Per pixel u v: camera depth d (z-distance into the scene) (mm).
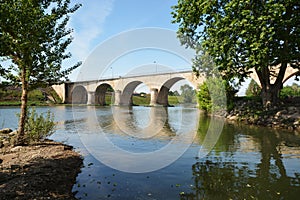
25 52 6172
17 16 5684
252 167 5238
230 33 12297
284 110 13836
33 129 7480
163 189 3990
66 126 12078
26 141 7199
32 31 6184
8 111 24500
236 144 7836
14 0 5848
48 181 4078
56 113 20984
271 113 14141
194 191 3916
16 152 6098
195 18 13703
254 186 4137
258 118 14156
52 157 5691
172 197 3684
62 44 7582
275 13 10570
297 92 25641
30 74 6977
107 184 4191
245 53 12578
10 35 5910
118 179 4445
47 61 7164
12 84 7227
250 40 11406
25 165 4867
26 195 3438
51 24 7043
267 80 15414
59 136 9172
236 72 13594
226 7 11789
